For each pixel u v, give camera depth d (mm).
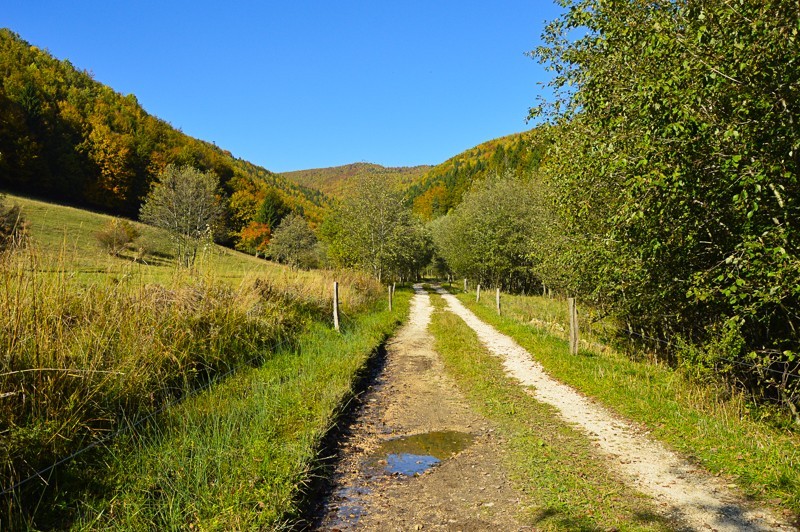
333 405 7469
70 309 6410
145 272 9164
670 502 4738
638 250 8023
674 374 9234
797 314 6875
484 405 8484
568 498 4867
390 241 43344
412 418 7879
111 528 3773
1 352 4844
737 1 5297
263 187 104000
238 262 14688
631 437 6734
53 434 4613
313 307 14750
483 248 40656
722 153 6082
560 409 8164
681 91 5926
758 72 5516
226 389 7492
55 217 37406
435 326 18938
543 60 11094
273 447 5547
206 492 4383
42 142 56062
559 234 14312
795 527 4180
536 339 14562
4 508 3807
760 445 5848
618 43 7859
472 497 5008
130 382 5984
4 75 63031
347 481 5441
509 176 41625
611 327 15766
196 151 88062
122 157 62094
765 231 5949
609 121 8094
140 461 4832
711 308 8875
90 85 86188
